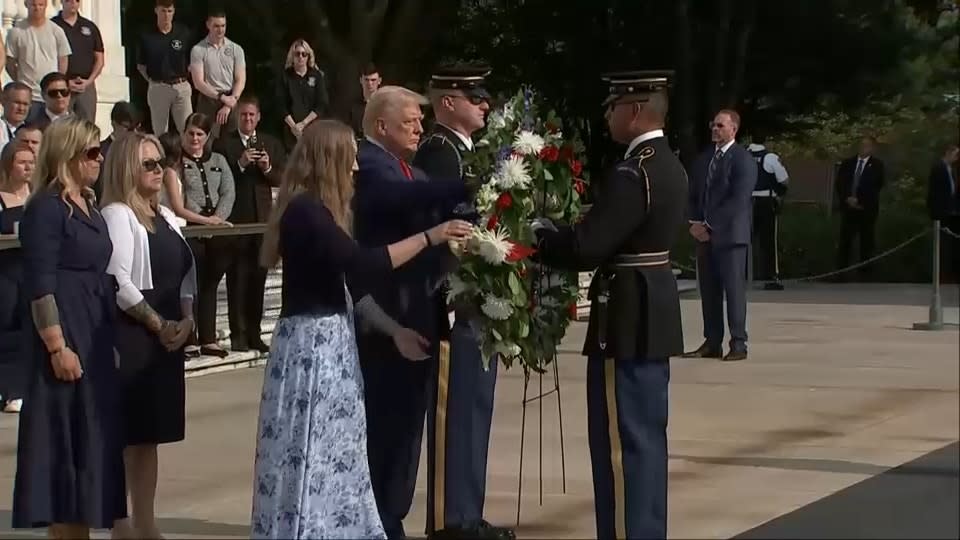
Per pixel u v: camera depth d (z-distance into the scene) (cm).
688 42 2644
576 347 1487
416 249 660
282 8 2611
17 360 1068
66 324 684
